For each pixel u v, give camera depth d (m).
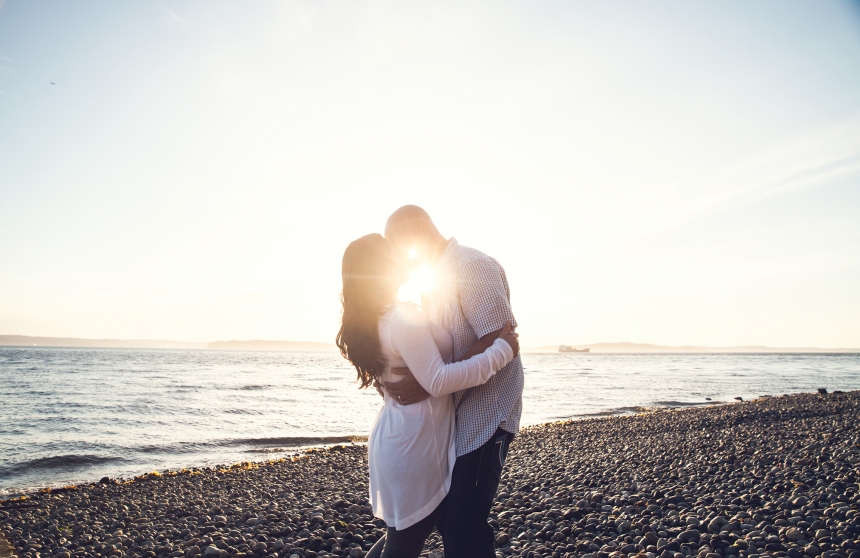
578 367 81.62
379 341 2.18
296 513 6.05
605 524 4.70
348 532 5.05
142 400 25.59
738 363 107.00
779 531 4.11
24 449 13.70
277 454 13.42
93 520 6.82
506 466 9.26
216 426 18.11
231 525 5.83
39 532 6.33
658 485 6.38
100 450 13.68
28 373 44.50
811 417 15.52
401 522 2.14
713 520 4.45
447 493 2.20
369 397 29.84
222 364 79.00
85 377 41.34
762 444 9.72
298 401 27.09
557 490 6.39
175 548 5.02
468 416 2.25
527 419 21.20
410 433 2.14
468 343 2.30
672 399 29.92
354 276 2.22
